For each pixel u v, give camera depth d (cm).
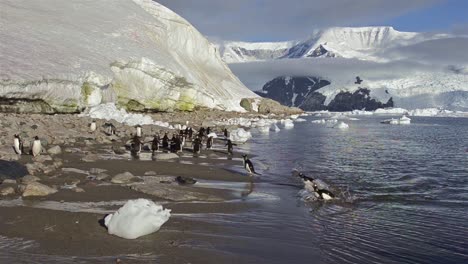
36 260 655
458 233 982
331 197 1330
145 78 5156
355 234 948
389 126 7706
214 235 856
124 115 3869
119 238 792
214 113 6259
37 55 3769
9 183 1198
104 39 5119
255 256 753
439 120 12138
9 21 4397
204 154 2395
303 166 2150
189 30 8744
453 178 1855
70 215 910
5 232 789
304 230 957
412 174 1962
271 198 1307
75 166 1597
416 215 1157
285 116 8875
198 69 8300
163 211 901
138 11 6906
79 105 3756
